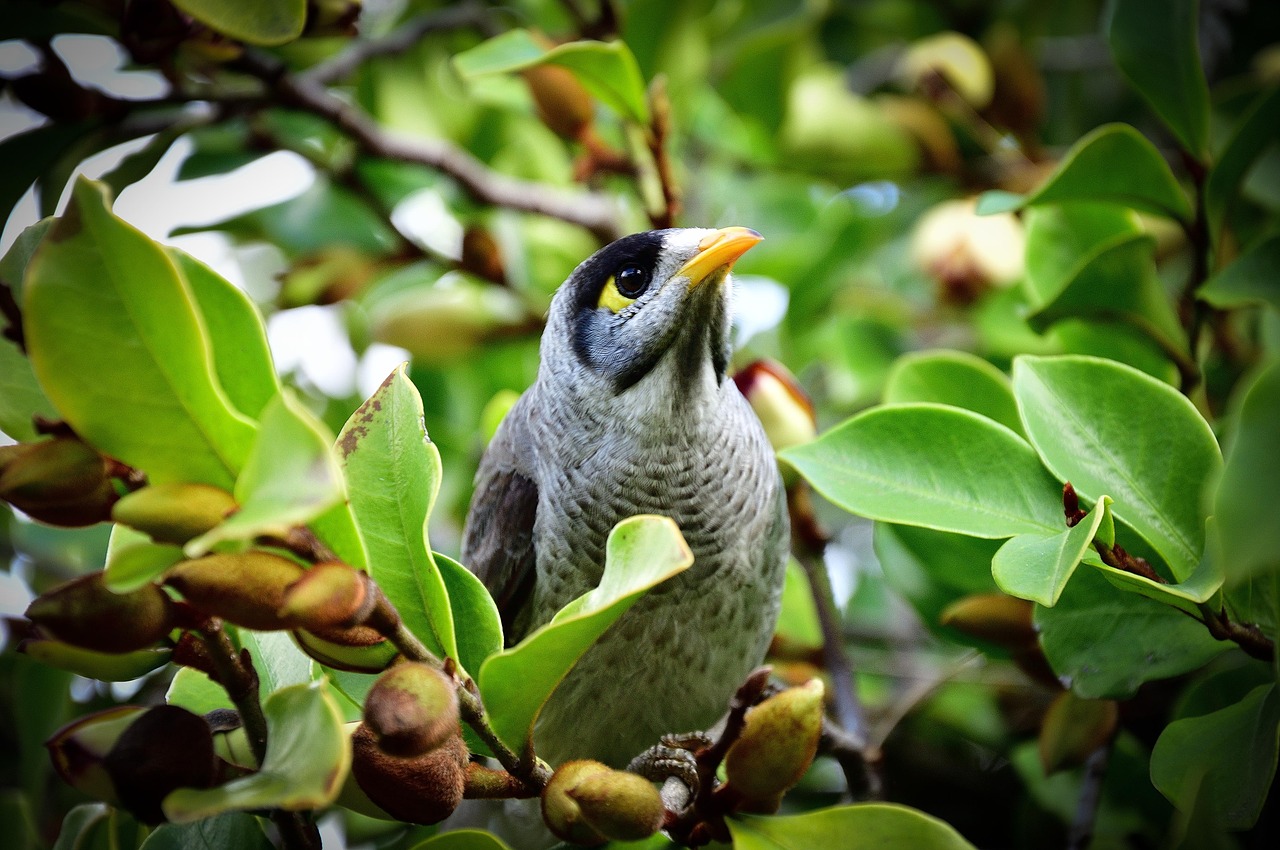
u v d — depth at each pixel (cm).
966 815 246
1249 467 229
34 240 232
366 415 232
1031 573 231
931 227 247
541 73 244
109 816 235
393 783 230
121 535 231
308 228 248
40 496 229
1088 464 234
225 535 208
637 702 240
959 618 238
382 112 250
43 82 240
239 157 247
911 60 249
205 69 245
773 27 249
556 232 250
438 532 248
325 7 240
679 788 237
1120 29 238
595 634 230
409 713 228
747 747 231
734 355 250
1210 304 238
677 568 229
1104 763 240
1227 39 253
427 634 231
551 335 243
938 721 246
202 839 233
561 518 241
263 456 220
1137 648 235
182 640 230
